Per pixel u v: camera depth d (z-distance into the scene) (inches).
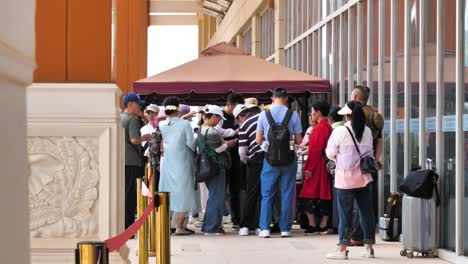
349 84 673.6
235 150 585.6
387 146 552.1
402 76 517.3
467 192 399.5
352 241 482.0
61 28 299.6
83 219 294.5
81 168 293.6
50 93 292.4
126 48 860.6
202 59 740.7
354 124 410.6
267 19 1204.5
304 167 573.9
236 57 741.9
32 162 293.1
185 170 550.0
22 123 118.3
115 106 294.2
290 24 1016.9
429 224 427.2
